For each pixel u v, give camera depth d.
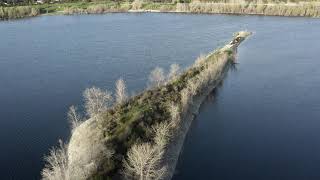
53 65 153.88
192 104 109.12
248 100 117.44
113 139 83.31
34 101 118.75
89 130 88.69
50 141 94.00
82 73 143.25
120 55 164.75
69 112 104.38
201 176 82.38
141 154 71.44
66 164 77.50
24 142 94.31
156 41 186.88
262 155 89.94
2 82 136.00
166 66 147.25
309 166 86.06
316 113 108.88
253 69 143.75
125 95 106.88
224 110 111.06
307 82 130.12
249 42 181.88
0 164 86.12
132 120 90.00
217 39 187.75
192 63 150.00
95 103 97.06
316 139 96.06
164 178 77.31
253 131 100.00
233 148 92.62
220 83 130.88
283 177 82.69
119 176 74.00
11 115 109.38
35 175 82.06
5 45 186.00
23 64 155.88
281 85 128.25
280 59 154.00
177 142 90.19
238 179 81.88
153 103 100.25
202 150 91.56
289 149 92.25
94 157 77.44
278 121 105.00
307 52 162.25
